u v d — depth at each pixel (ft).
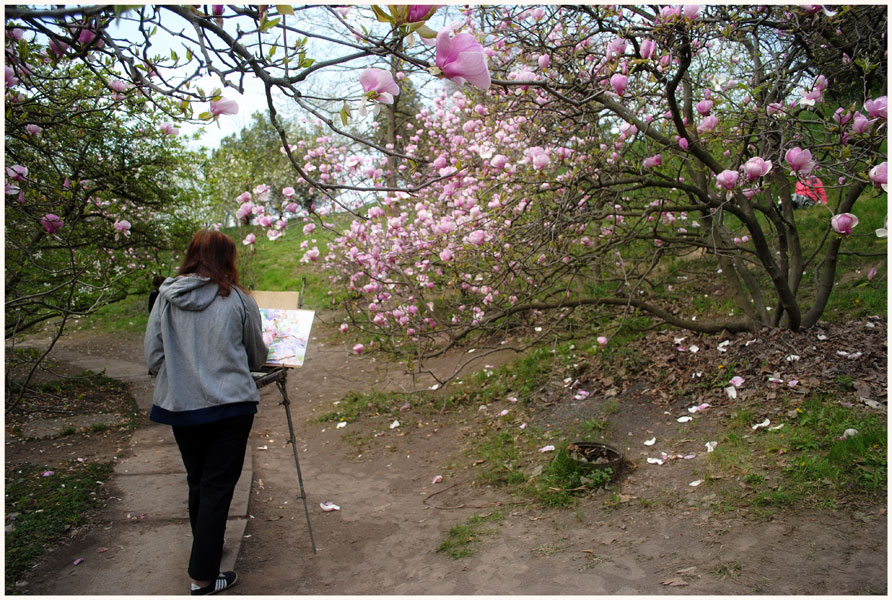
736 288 16.87
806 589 7.26
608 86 11.46
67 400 19.67
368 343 27.84
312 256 18.34
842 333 14.88
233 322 8.59
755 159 9.64
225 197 37.60
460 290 19.70
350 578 9.15
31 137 11.98
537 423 15.40
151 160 22.00
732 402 13.61
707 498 10.16
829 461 10.19
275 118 5.93
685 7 9.78
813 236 20.86
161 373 8.51
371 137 25.48
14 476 12.45
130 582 8.60
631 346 17.81
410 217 22.07
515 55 16.44
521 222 15.74
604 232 16.93
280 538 10.84
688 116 15.40
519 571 8.82
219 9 6.08
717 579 7.80
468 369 21.25
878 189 9.62
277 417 20.07
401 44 5.49
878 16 12.50
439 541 10.32
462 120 21.85
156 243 24.20
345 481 14.08
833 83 13.99
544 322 20.62
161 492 11.96
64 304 17.07
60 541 9.71
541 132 16.98
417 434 16.78
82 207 14.10
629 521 9.99
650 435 13.35
